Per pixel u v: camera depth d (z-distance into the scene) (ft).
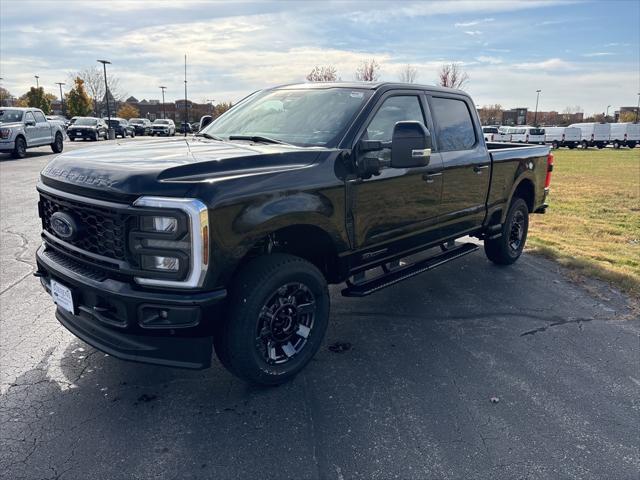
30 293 15.76
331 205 11.23
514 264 20.99
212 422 9.68
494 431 9.66
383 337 13.64
